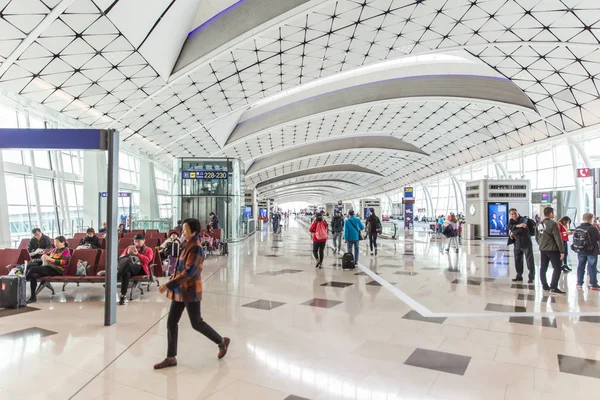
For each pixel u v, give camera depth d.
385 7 17.95
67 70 16.25
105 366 4.68
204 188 25.64
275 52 21.31
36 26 12.37
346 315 7.07
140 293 9.27
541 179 40.59
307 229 48.12
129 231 18.58
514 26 19.22
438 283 10.40
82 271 8.98
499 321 6.68
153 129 28.17
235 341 5.62
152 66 18.55
